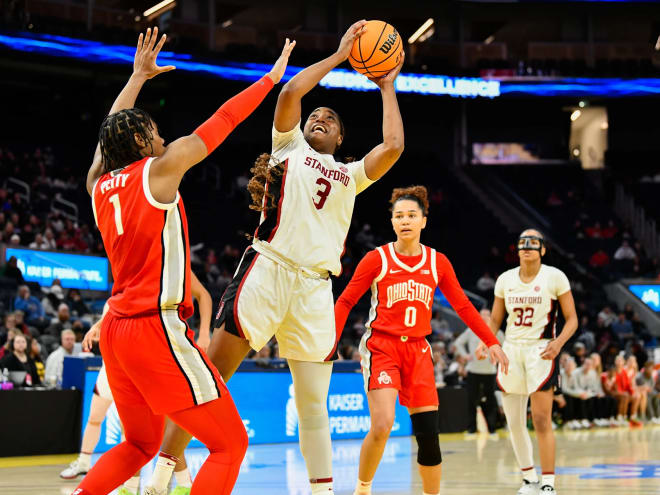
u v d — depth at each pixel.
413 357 4.31
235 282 3.46
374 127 27.92
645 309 21.39
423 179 26.73
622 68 26.30
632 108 28.77
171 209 2.91
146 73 3.46
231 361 3.42
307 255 3.43
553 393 5.52
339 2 27.23
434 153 27.86
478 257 24.09
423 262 4.41
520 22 28.50
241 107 3.07
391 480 6.28
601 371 15.29
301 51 24.45
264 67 23.53
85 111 25.36
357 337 15.98
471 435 11.65
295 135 3.51
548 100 28.14
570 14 28.28
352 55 3.61
